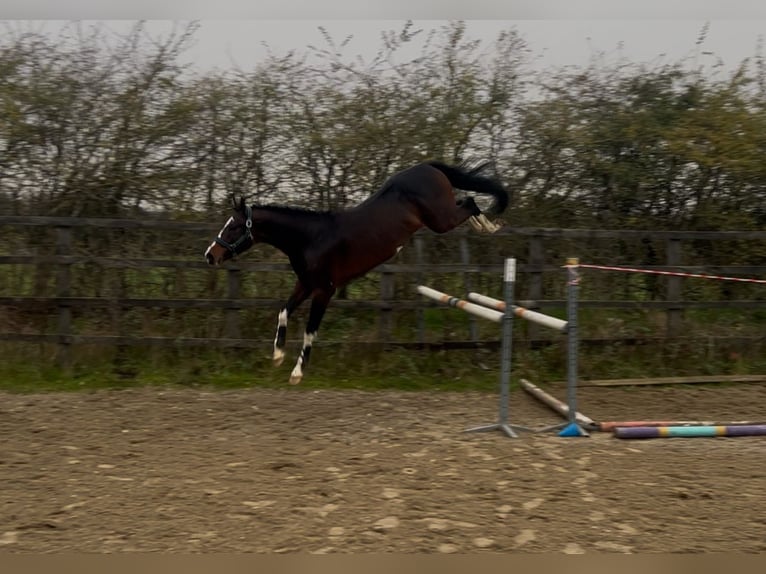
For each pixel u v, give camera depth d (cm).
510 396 699
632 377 761
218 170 824
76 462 489
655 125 847
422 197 643
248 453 513
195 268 751
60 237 734
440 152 840
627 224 872
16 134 772
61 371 737
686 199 877
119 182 792
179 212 814
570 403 569
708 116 843
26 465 482
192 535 368
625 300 839
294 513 397
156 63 803
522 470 474
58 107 777
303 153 822
